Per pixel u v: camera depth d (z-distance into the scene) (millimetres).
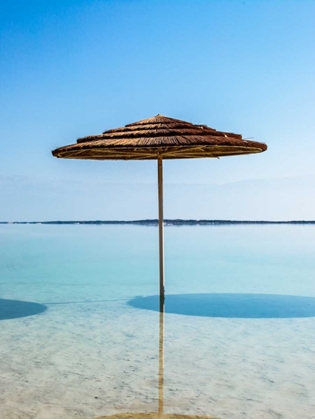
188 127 7629
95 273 13219
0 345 5785
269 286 10695
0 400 4113
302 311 7707
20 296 9336
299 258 18328
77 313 7625
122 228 62188
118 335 6230
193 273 13344
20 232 48344
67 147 7484
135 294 9562
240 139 7488
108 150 7805
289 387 4406
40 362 5133
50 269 14234
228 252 21359
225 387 4410
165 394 4246
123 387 4414
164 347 5680
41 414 3832
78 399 4137
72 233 44656
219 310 7812
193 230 51375
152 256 19062
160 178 8609
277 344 5793
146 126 7602
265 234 40938
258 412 3877
